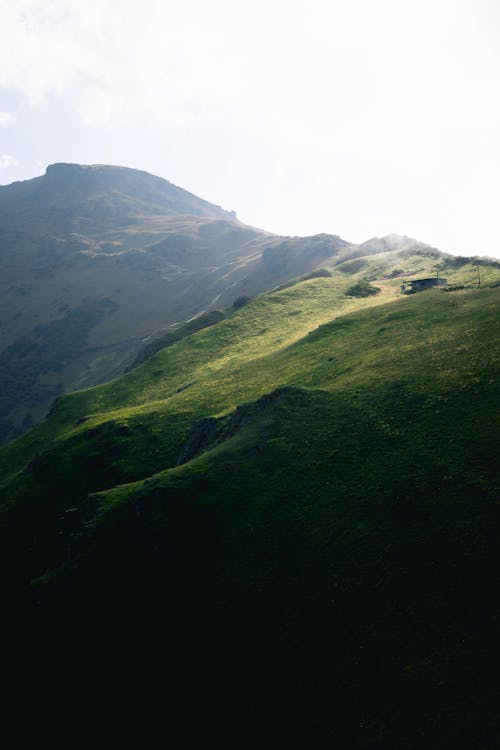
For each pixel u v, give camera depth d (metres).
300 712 23.42
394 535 28.97
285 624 27.44
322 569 29.23
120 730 27.84
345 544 29.98
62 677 32.56
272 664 26.09
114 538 39.06
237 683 26.27
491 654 21.31
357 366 56.62
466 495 29.33
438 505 29.56
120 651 31.91
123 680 30.22
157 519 37.41
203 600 31.38
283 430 43.97
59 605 36.38
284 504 35.44
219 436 52.25
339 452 38.41
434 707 20.58
